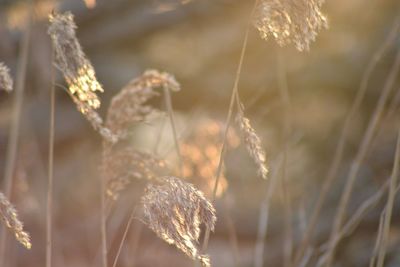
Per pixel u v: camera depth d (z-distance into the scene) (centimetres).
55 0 625
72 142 764
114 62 756
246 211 647
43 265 630
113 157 326
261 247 436
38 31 641
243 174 618
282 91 438
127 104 332
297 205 645
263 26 240
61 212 713
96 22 721
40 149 750
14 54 670
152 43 753
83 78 257
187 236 218
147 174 326
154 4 707
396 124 664
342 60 706
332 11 707
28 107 729
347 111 696
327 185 398
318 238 599
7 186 399
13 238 541
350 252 623
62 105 750
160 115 342
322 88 700
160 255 493
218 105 714
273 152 626
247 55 712
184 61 745
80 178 745
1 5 649
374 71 686
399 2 700
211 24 727
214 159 447
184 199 218
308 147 695
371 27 708
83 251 669
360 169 645
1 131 668
